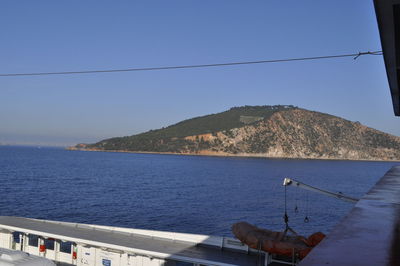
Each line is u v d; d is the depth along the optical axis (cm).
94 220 5481
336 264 248
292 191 10350
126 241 2209
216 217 6038
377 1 453
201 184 11681
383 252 278
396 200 596
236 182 12781
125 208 6606
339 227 373
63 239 2234
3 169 14788
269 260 1877
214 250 2119
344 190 11219
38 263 1087
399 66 713
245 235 1897
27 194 7856
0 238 2448
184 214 6203
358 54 1037
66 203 6906
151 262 2052
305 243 1775
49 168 16712
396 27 536
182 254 2000
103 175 13950
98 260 2175
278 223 5753
